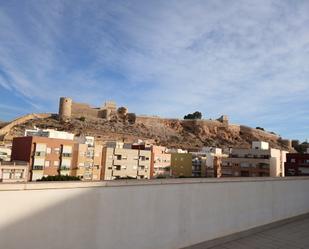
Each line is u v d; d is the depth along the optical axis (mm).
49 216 4117
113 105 131375
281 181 8672
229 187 6879
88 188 4523
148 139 108062
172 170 67312
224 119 144750
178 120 139500
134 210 5070
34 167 43812
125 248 4930
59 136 51469
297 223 8672
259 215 7723
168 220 5574
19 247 3844
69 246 4301
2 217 3717
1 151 52719
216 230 6500
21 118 104500
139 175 60750
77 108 119500
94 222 4578
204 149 91938
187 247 5875
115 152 57125
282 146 133250
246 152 56688
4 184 3744
